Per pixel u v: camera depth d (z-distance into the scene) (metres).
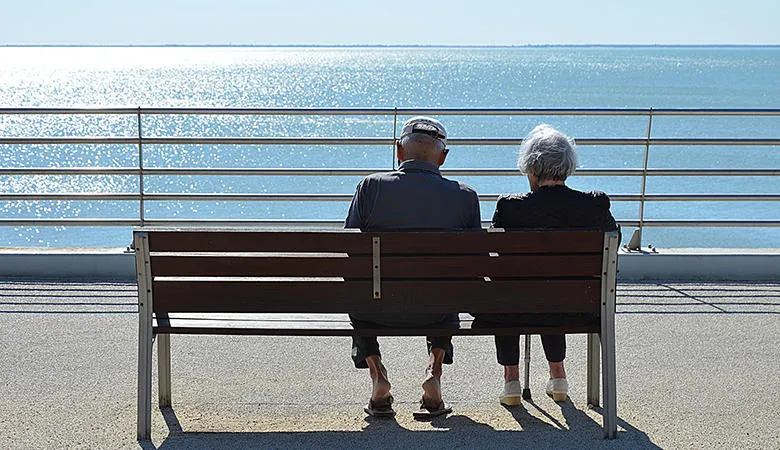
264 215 32.16
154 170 7.01
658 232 29.55
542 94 111.88
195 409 4.29
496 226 4.24
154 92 109.88
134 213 32.56
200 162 42.22
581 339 5.49
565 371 4.91
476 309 3.85
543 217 4.15
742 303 6.15
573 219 4.14
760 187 36.00
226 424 4.10
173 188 36.12
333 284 3.82
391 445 3.84
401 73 187.12
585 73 194.12
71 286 6.43
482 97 103.75
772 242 27.89
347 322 3.97
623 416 4.21
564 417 4.21
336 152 45.84
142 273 3.78
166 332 3.84
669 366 4.93
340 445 3.84
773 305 6.10
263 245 3.76
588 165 44.44
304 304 3.83
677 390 4.56
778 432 4.03
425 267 3.80
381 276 3.81
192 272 3.79
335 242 3.77
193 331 3.84
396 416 4.23
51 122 59.84
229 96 102.06
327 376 4.79
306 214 32.22
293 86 125.31
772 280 6.78
